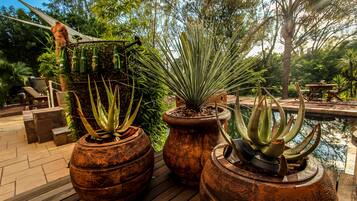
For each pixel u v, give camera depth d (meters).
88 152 0.97
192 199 1.17
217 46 1.47
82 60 1.80
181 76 1.29
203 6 8.73
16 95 8.59
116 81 1.89
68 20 9.81
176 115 1.28
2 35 10.65
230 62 1.43
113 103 1.13
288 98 9.73
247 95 6.95
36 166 2.43
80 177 0.96
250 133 0.71
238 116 0.88
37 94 6.60
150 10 5.21
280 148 0.64
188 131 1.17
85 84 1.92
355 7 10.11
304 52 14.48
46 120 3.30
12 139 3.54
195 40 1.32
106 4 4.82
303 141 0.74
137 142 1.08
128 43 2.03
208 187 0.72
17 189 1.95
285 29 10.16
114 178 0.96
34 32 10.79
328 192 0.62
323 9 10.28
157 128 2.49
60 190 1.31
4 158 2.68
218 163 0.74
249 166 0.71
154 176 1.44
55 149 2.97
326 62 12.64
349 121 5.17
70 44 1.93
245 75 1.48
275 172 0.65
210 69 1.31
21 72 8.80
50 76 5.29
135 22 4.73
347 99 8.09
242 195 0.61
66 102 2.30
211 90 1.33
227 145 0.90
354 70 9.09
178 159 1.21
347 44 13.36
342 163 2.78
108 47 1.88
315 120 5.56
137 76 2.05
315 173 0.65
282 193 0.58
